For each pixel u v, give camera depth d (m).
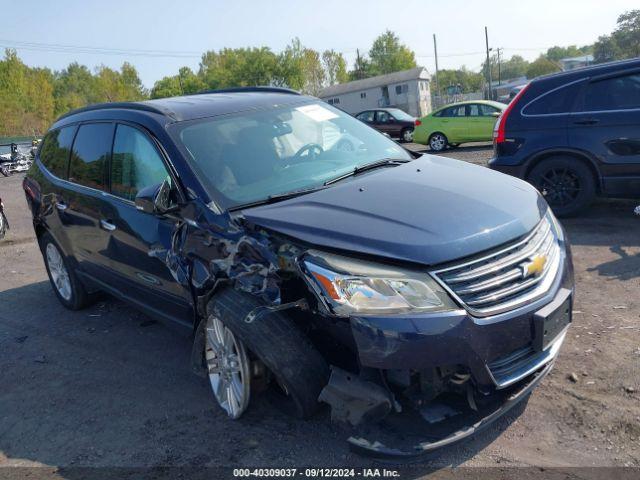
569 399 3.32
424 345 2.62
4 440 3.62
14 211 13.17
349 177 3.76
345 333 2.76
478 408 2.88
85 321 5.48
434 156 4.33
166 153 3.77
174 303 3.83
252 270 3.07
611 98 6.48
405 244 2.75
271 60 73.12
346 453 3.08
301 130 4.23
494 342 2.75
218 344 3.41
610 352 3.76
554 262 3.18
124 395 3.99
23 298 6.43
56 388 4.22
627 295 4.58
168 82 93.00
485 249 2.81
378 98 70.19
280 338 2.95
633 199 6.91
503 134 7.16
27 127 78.25
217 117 4.11
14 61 82.25
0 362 4.79
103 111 4.79
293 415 3.16
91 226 4.61
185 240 3.52
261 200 3.46
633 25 86.31
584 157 6.66
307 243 2.90
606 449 2.90
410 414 2.87
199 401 3.79
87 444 3.46
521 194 3.40
